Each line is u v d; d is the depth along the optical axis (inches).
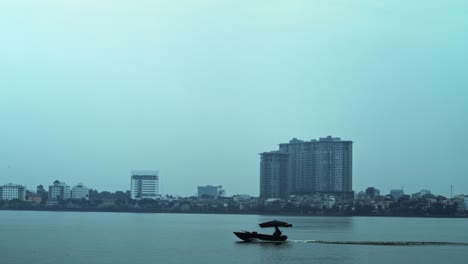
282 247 6579.7
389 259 5516.7
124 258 5585.6
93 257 5659.5
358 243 7066.9
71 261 5339.6
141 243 7381.9
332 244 6929.1
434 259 5551.2
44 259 5487.2
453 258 5634.8
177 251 6225.4
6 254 5900.6
